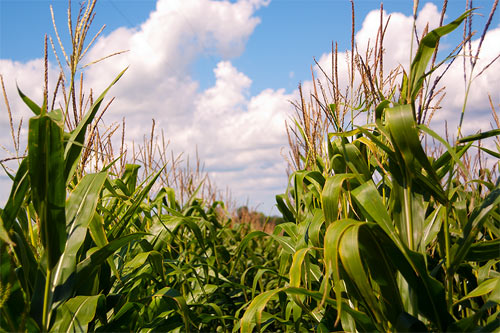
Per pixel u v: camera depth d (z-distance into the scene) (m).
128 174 3.26
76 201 1.94
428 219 2.10
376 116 1.91
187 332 2.02
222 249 4.23
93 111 1.83
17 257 1.86
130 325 2.10
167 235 3.04
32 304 1.75
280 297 2.62
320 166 2.91
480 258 1.79
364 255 1.71
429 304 1.64
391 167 1.86
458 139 1.77
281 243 2.73
